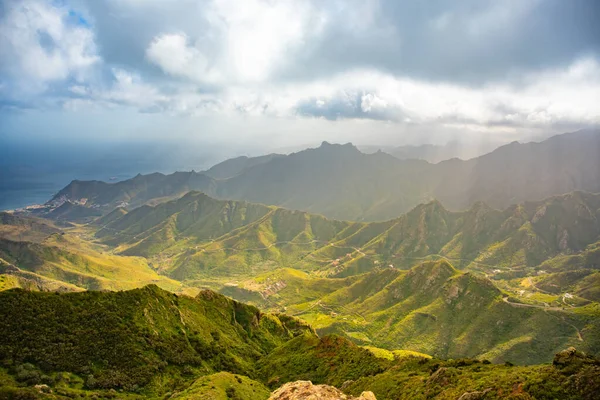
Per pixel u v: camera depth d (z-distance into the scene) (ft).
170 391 386.73
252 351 594.65
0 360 338.34
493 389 225.97
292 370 490.49
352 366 442.50
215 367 483.92
